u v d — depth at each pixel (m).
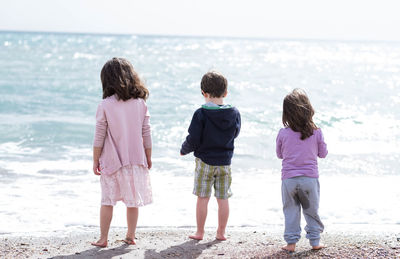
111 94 3.51
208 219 4.66
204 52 50.91
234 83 19.69
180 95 15.22
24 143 8.45
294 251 3.51
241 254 3.45
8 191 5.57
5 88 16.14
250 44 90.50
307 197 3.47
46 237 3.98
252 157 7.79
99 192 5.62
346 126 10.53
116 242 3.70
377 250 3.54
